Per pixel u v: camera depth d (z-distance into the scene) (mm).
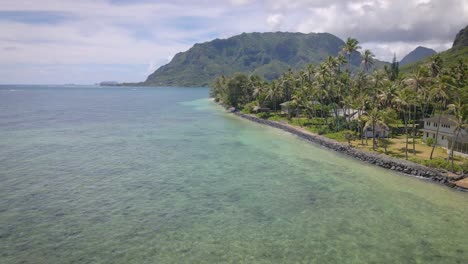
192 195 37375
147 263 23828
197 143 67625
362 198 36750
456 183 40469
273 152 59719
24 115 113750
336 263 23875
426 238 27688
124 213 32281
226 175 45062
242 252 25391
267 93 118312
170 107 159375
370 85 85500
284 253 25219
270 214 32375
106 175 44594
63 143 65812
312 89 92375
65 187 39562
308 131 80875
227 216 31844
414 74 60875
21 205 33844
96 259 24297
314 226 29828
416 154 54500
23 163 50000
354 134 71625
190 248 25922
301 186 40656
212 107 161000
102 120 104438
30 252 25078
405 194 38094
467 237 27938
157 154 57219
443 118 60438
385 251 25578
